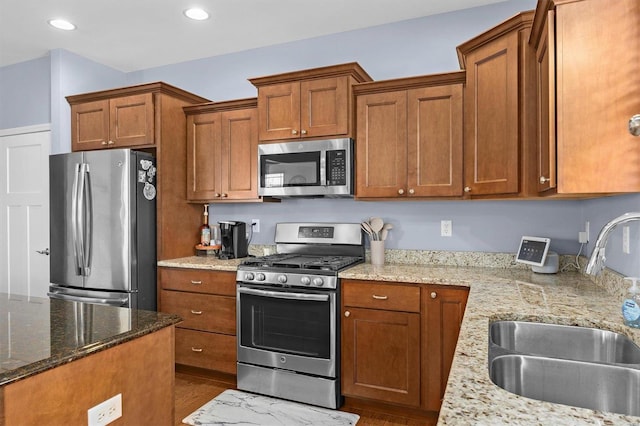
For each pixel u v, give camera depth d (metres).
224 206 3.61
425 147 2.63
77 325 1.40
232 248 3.26
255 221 3.50
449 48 2.94
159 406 1.45
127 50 3.56
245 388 2.78
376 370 2.48
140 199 3.06
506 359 1.10
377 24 3.12
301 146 2.88
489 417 0.74
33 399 1.04
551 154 1.47
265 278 2.70
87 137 3.44
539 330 1.48
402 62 3.07
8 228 3.89
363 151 2.79
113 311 1.61
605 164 1.40
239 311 2.80
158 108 3.18
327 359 2.54
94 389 1.21
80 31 3.20
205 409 2.54
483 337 1.22
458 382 0.89
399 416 2.47
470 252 2.84
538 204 2.70
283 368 2.66
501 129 2.16
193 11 2.89
